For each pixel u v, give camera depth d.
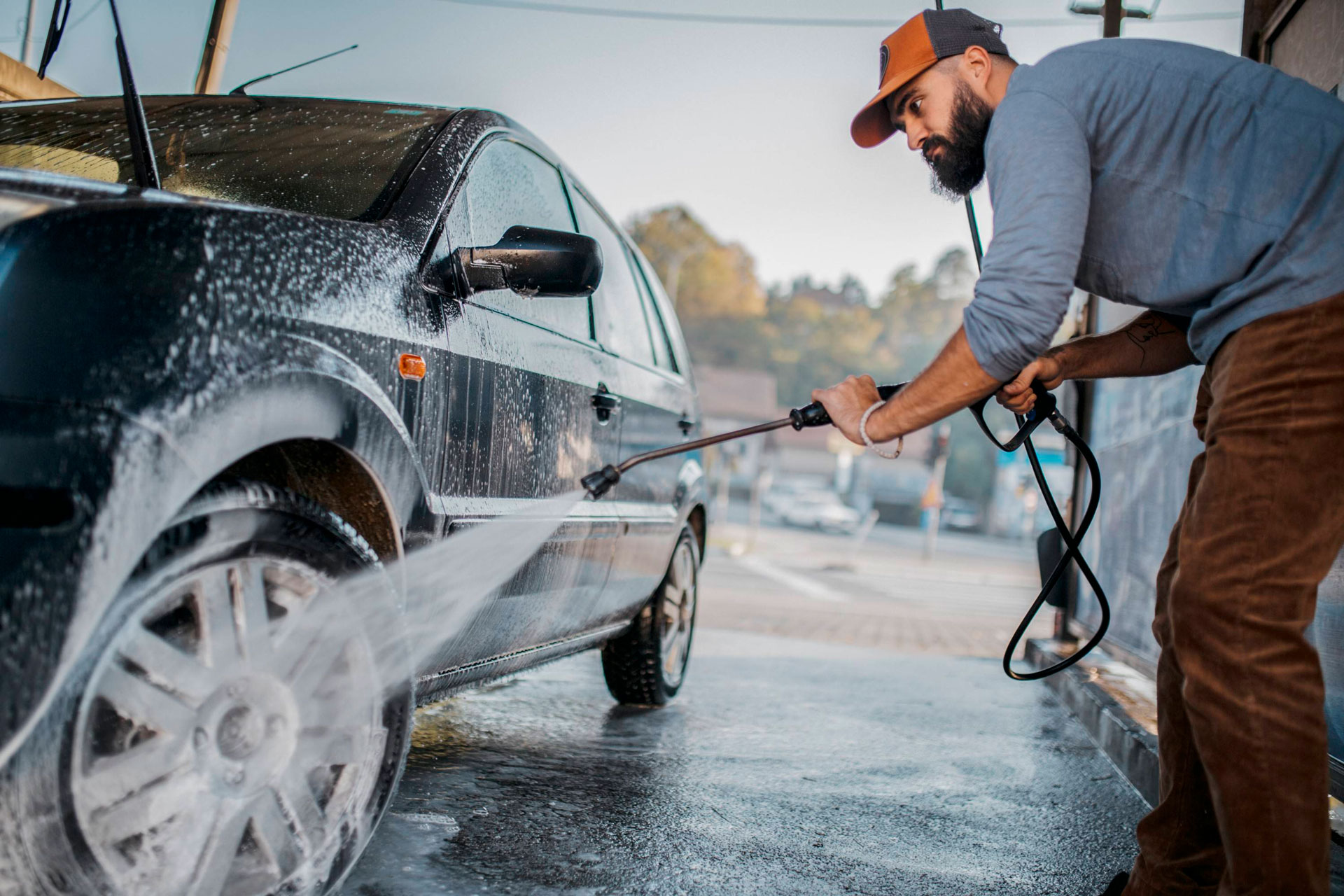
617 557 3.61
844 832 2.99
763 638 7.98
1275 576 1.88
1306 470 1.87
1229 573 1.90
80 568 1.50
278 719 1.91
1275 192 1.90
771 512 47.78
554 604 3.16
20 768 1.50
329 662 1.99
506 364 2.73
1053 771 3.95
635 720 4.31
